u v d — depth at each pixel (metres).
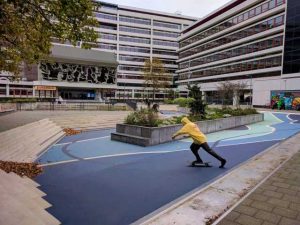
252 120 22.08
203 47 76.25
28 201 5.45
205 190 5.81
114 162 9.09
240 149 11.14
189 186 6.59
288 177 6.54
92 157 9.85
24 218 4.54
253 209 4.74
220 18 65.75
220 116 18.67
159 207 5.35
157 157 9.80
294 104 40.75
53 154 10.37
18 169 7.85
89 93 57.56
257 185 5.99
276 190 5.66
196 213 4.69
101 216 4.96
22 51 8.34
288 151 9.80
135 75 91.62
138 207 5.36
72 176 7.49
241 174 6.96
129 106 34.62
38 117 17.33
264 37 53.38
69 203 5.57
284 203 5.00
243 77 59.91
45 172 7.90
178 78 94.06
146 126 12.77
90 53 58.38
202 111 17.47
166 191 6.26
